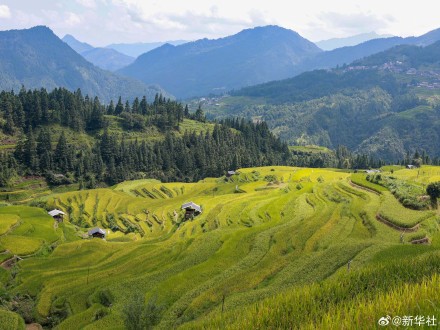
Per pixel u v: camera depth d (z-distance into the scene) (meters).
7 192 195.12
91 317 58.28
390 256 54.94
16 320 58.19
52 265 90.31
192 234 103.50
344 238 73.94
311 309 27.28
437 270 35.50
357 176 129.00
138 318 44.38
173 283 63.44
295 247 72.88
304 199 111.62
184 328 37.38
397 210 84.81
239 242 78.81
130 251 93.44
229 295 55.03
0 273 84.31
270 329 25.61
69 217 156.00
